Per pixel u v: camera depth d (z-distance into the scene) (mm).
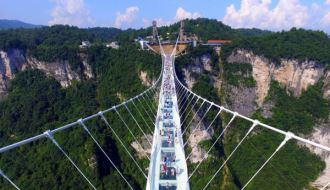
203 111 76625
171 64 77812
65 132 57406
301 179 61406
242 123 81562
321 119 78625
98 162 51125
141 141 58375
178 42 112500
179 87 60750
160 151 21469
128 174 54375
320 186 60031
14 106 82500
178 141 23047
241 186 58875
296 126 80500
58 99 87688
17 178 47719
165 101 38812
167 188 17453
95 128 61219
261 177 61031
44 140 56375
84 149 52531
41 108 81938
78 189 46688
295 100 88938
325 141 75688
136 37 134000
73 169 49375
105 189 49125
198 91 90312
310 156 68000
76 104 86625
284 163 64938
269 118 88562
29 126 76750
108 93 88500
